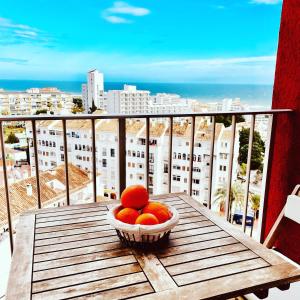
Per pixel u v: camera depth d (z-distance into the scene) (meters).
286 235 2.34
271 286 0.87
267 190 2.45
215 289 0.82
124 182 2.03
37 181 1.77
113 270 0.90
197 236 1.12
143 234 0.96
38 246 1.04
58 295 0.79
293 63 2.21
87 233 1.14
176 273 0.89
